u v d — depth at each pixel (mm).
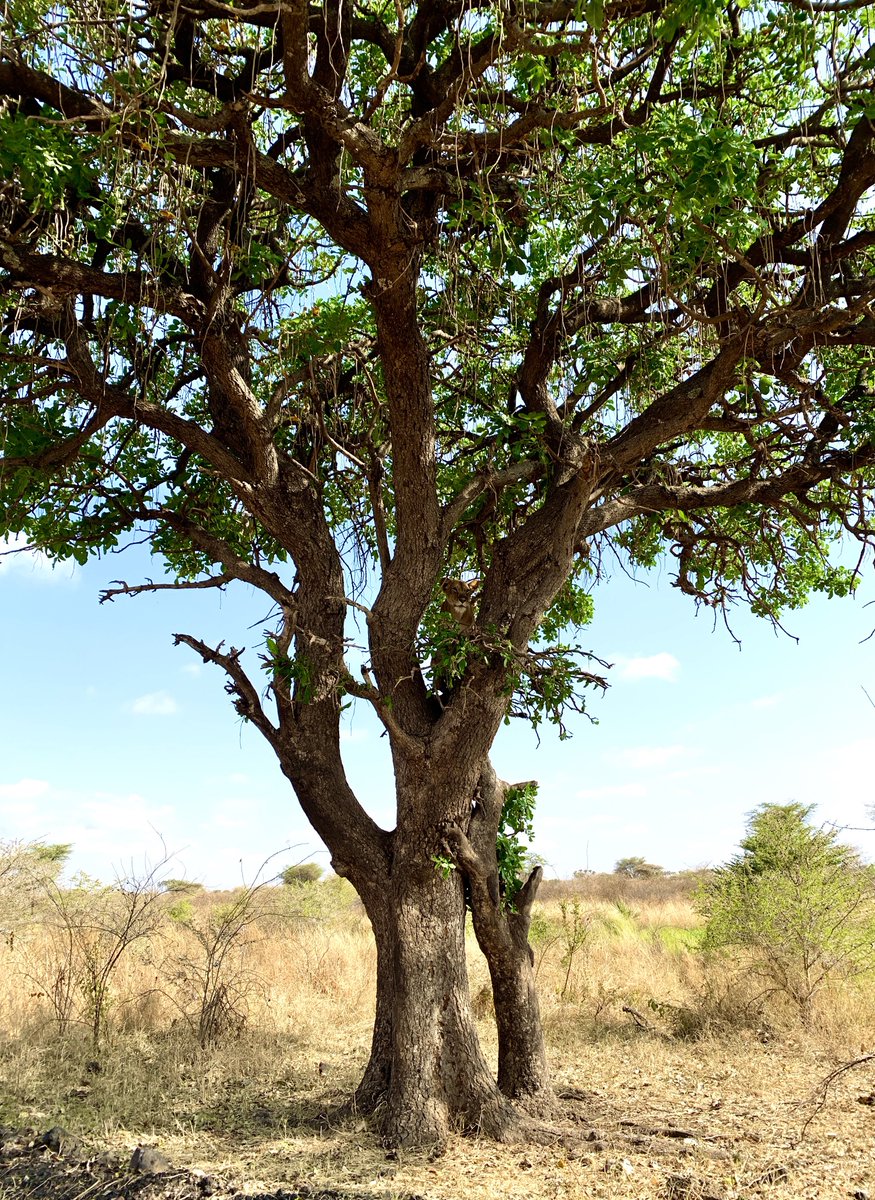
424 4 6832
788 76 6410
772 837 12086
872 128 5879
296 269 8391
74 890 12078
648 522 9531
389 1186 5504
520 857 7672
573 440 7879
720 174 5043
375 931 7332
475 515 9094
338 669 7387
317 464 8234
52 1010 10391
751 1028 10516
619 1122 6945
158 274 6938
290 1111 7258
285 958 13719
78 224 7152
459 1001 6906
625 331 8266
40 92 6031
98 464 8172
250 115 6418
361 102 7559
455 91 5621
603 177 5535
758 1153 6230
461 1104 6688
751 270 5793
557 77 6113
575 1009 11602
